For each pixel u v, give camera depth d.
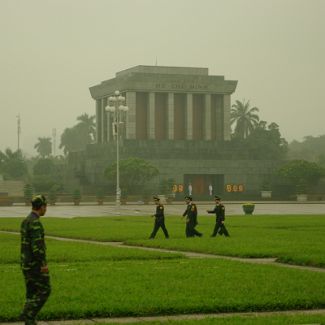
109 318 32.66
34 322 29.27
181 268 48.28
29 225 29.30
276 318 31.58
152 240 73.00
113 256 56.19
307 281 41.78
